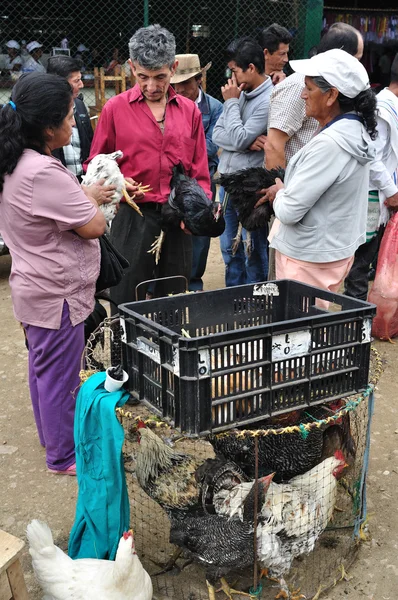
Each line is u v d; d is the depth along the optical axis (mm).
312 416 2461
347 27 3643
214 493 2324
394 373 4164
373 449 3326
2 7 9633
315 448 2463
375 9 10758
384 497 2945
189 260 3748
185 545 2316
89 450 2240
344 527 2705
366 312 2111
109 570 2076
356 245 3080
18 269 2697
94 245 2785
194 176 3660
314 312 2520
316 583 2432
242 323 2580
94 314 3162
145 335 2049
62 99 2504
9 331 4957
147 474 2420
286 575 2473
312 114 2900
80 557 2393
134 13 9906
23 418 3697
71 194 2516
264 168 3949
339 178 2846
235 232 4914
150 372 2072
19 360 4453
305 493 2340
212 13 10109
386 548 2623
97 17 9992
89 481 2260
